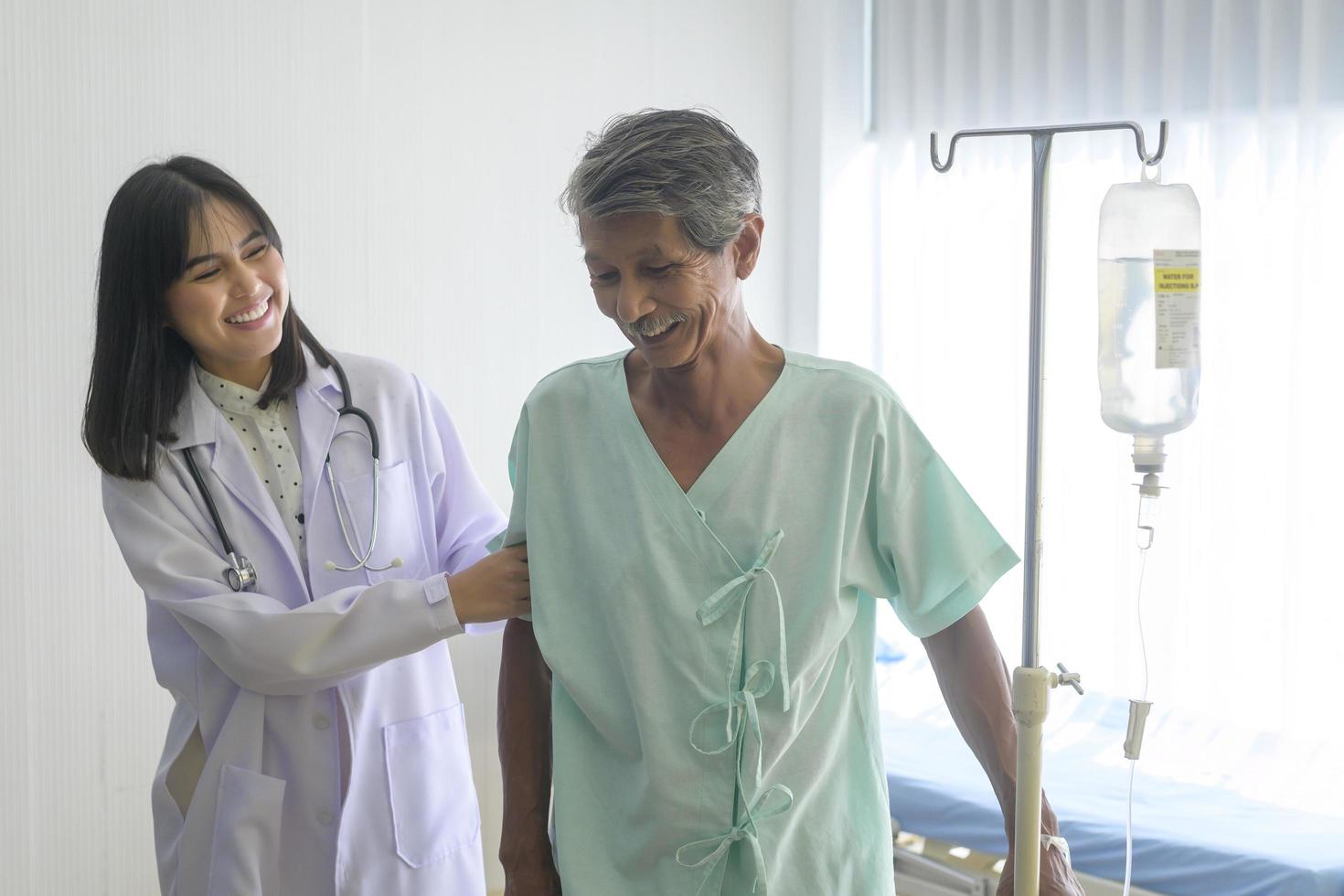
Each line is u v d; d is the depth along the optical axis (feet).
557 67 9.91
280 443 5.55
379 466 5.59
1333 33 9.17
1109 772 8.42
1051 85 10.57
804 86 11.66
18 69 7.36
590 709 3.81
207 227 4.92
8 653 7.52
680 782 3.62
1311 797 7.91
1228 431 9.62
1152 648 9.96
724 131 3.43
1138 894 7.17
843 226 11.86
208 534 5.28
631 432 3.82
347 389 5.66
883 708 9.97
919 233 11.50
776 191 11.78
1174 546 9.86
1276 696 9.49
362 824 5.34
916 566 3.82
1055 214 10.60
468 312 9.49
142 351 5.10
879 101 11.71
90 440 5.14
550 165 9.91
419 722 5.56
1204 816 7.53
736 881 3.65
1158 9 10.03
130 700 8.00
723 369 3.72
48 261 7.54
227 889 5.12
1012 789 3.68
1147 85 10.11
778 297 11.94
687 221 3.30
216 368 5.43
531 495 4.03
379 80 8.89
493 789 9.66
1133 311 3.43
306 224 8.61
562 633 3.90
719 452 3.73
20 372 7.49
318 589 5.35
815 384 3.77
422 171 9.16
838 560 3.69
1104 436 10.45
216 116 8.14
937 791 8.04
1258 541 9.57
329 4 8.59
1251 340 9.58
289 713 5.24
